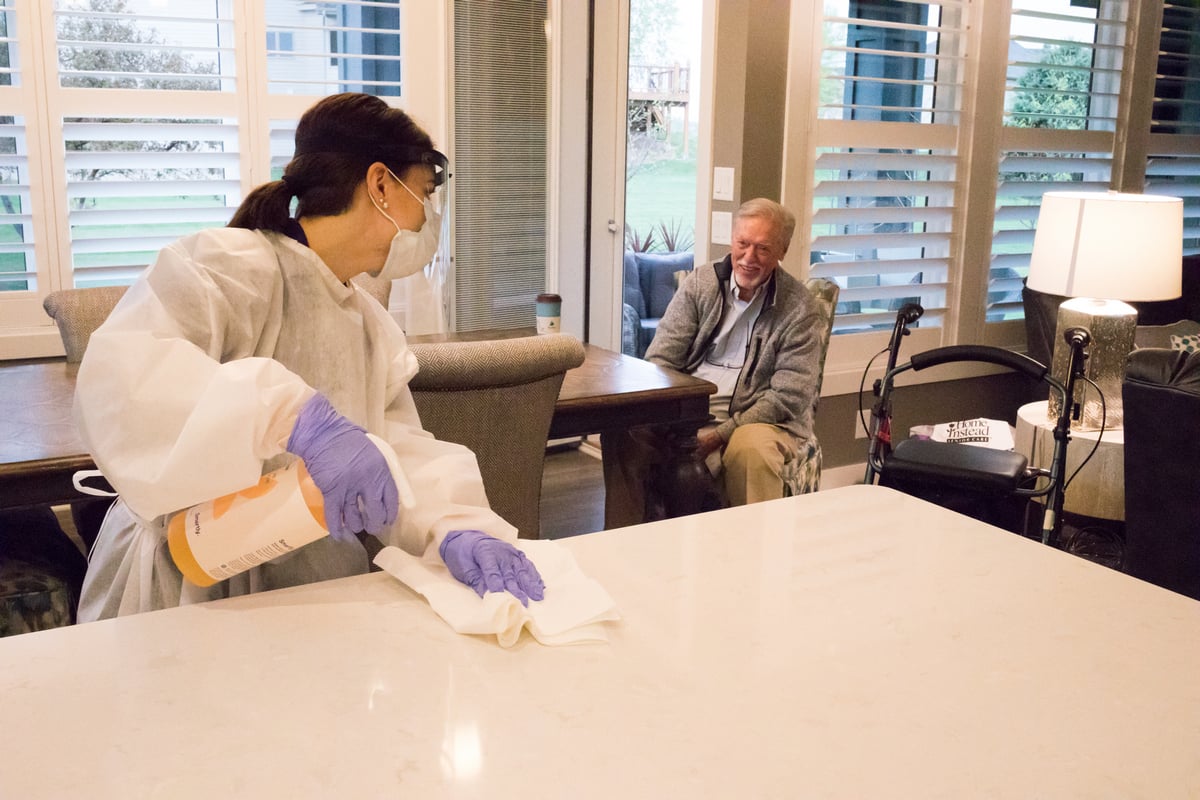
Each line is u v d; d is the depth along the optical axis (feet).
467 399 6.50
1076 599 3.64
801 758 2.59
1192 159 15.87
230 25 11.84
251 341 4.18
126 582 4.65
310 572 4.53
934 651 3.21
